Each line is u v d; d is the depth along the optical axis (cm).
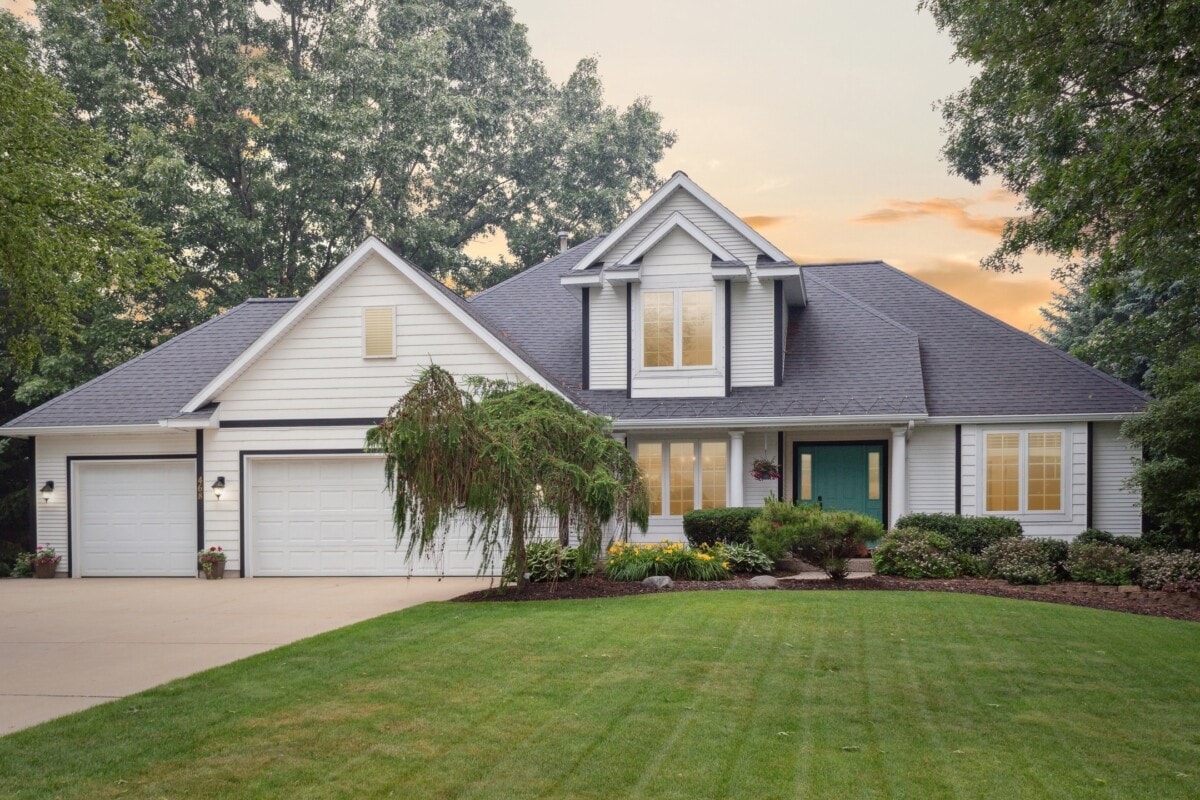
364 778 609
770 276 2030
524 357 1922
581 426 1452
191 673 930
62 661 1010
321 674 891
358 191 3347
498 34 4216
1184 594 1441
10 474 2841
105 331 2886
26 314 1585
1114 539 1792
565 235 2734
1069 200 1293
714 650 975
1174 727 728
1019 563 1608
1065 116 1504
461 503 1319
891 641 1027
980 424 1988
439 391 1298
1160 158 1099
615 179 4147
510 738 688
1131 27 1383
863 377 2027
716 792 584
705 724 720
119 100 3070
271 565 1939
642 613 1194
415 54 3412
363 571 1914
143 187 2936
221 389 1947
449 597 1501
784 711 758
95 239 1463
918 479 2027
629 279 2044
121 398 2095
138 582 1888
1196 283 1900
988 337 2192
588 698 794
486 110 3909
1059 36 1445
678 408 1998
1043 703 792
